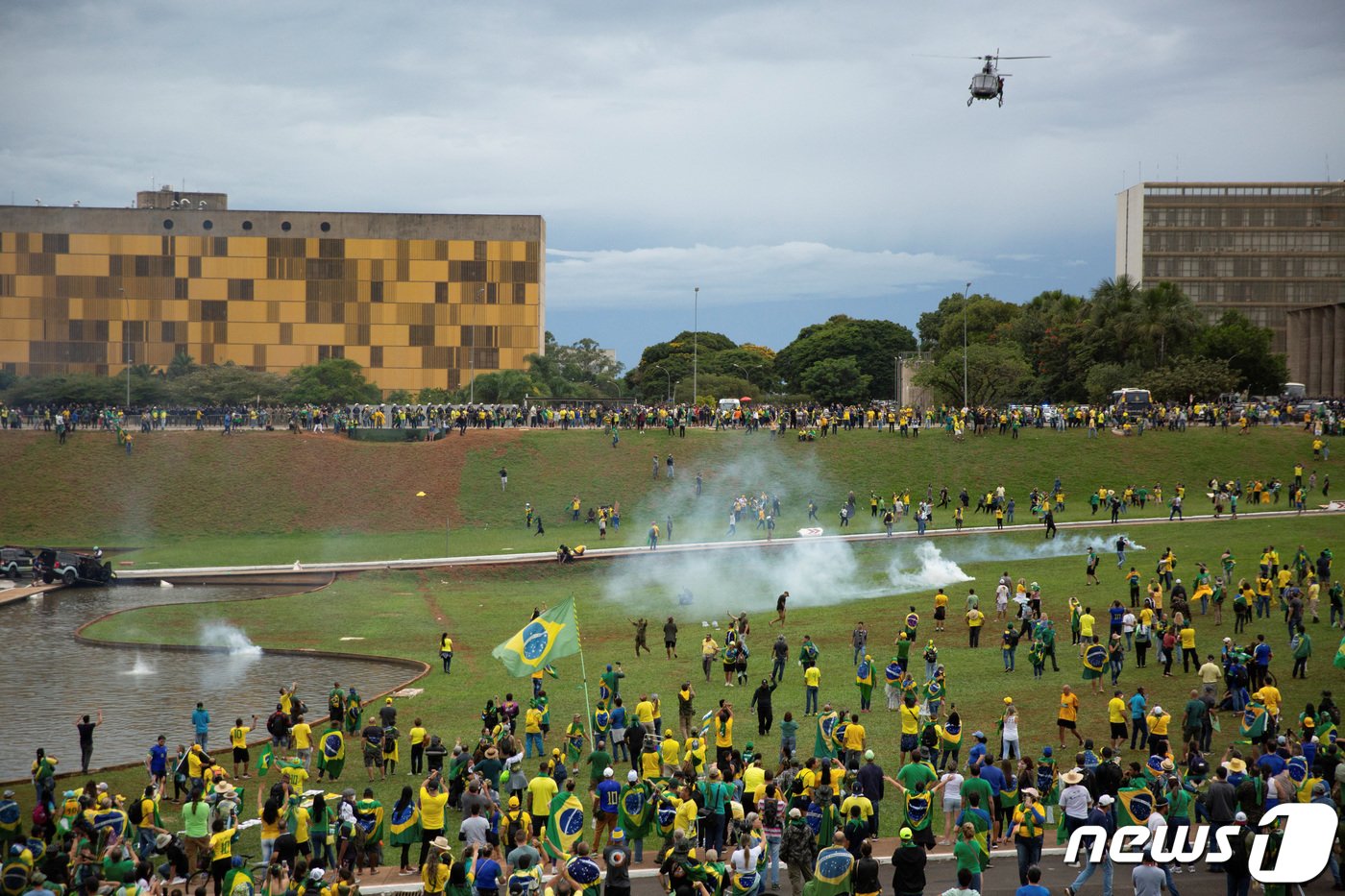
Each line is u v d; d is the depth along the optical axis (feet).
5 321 561.43
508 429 354.33
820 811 80.79
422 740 113.29
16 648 179.11
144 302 566.77
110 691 151.23
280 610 207.72
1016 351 467.93
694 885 67.62
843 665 152.76
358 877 83.05
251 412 361.30
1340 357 547.49
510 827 77.71
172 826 96.63
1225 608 172.35
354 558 257.96
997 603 177.68
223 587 233.96
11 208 559.38
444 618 200.34
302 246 572.51
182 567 249.96
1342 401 402.52
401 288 577.43
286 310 572.51
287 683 156.25
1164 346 451.12
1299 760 83.20
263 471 319.47
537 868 67.15
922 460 333.21
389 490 316.81
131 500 303.89
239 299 570.05
